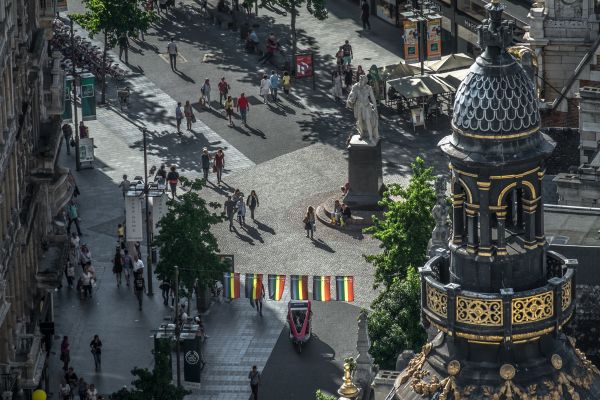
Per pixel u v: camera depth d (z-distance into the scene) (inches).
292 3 6437.0
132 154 5979.3
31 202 4475.9
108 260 5216.5
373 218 4407.0
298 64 6402.6
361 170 5438.0
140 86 6540.4
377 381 2404.0
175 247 4653.1
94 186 5723.4
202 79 6604.3
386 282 4333.2
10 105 4121.6
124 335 4744.1
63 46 6633.9
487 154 1145.4
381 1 7032.5
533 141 1148.5
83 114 5802.2
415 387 1187.9
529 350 1174.3
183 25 7081.7
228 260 4722.0
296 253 5265.8
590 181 3821.4
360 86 5388.8
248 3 6845.5
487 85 1143.6
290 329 4598.9
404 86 6018.7
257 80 6579.7
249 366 4544.8
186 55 6820.9
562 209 3034.0
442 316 1160.8
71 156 5925.2
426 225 4296.3
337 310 4815.5
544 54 4822.8
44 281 4512.8
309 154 5954.7
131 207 4864.7
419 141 5959.6
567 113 4586.6
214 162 5905.5
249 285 4311.0
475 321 1149.1
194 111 6318.9
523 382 1166.3
